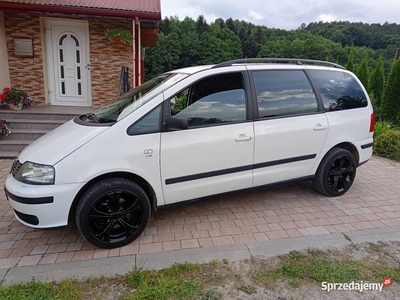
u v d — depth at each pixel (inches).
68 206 103.0
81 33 294.5
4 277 93.9
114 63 301.0
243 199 158.6
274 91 137.3
